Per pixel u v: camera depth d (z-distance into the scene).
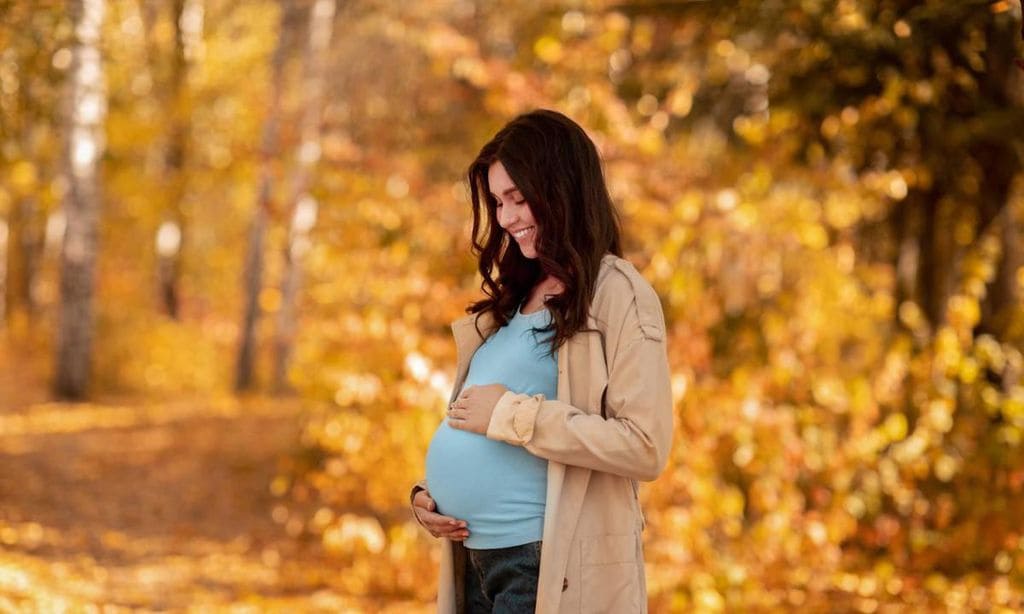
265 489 9.46
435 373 6.16
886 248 8.73
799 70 6.97
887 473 6.47
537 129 2.46
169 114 18.23
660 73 8.48
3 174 12.80
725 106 8.93
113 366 17.05
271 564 7.10
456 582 2.62
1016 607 5.46
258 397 16.75
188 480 9.84
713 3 7.04
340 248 7.35
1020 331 7.28
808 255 7.54
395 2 11.57
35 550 6.90
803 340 7.18
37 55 7.79
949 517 6.20
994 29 6.29
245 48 18.30
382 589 6.47
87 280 15.38
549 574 2.35
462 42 7.63
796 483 6.75
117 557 7.07
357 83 12.21
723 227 6.94
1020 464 6.09
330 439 7.15
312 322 7.66
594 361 2.39
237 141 19.27
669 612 5.46
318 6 14.47
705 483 6.10
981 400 6.62
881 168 7.56
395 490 6.87
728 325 7.12
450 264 7.30
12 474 9.56
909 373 6.79
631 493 2.45
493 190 2.50
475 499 2.48
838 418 6.84
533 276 2.65
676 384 5.84
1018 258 7.64
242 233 27.50
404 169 7.68
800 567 6.21
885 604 5.68
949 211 7.67
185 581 6.57
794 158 7.40
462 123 9.59
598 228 2.44
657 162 7.31
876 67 6.55
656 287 6.69
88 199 15.23
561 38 7.89
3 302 24.70
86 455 10.88
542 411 2.35
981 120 6.52
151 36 15.26
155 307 26.55
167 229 25.62
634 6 7.60
